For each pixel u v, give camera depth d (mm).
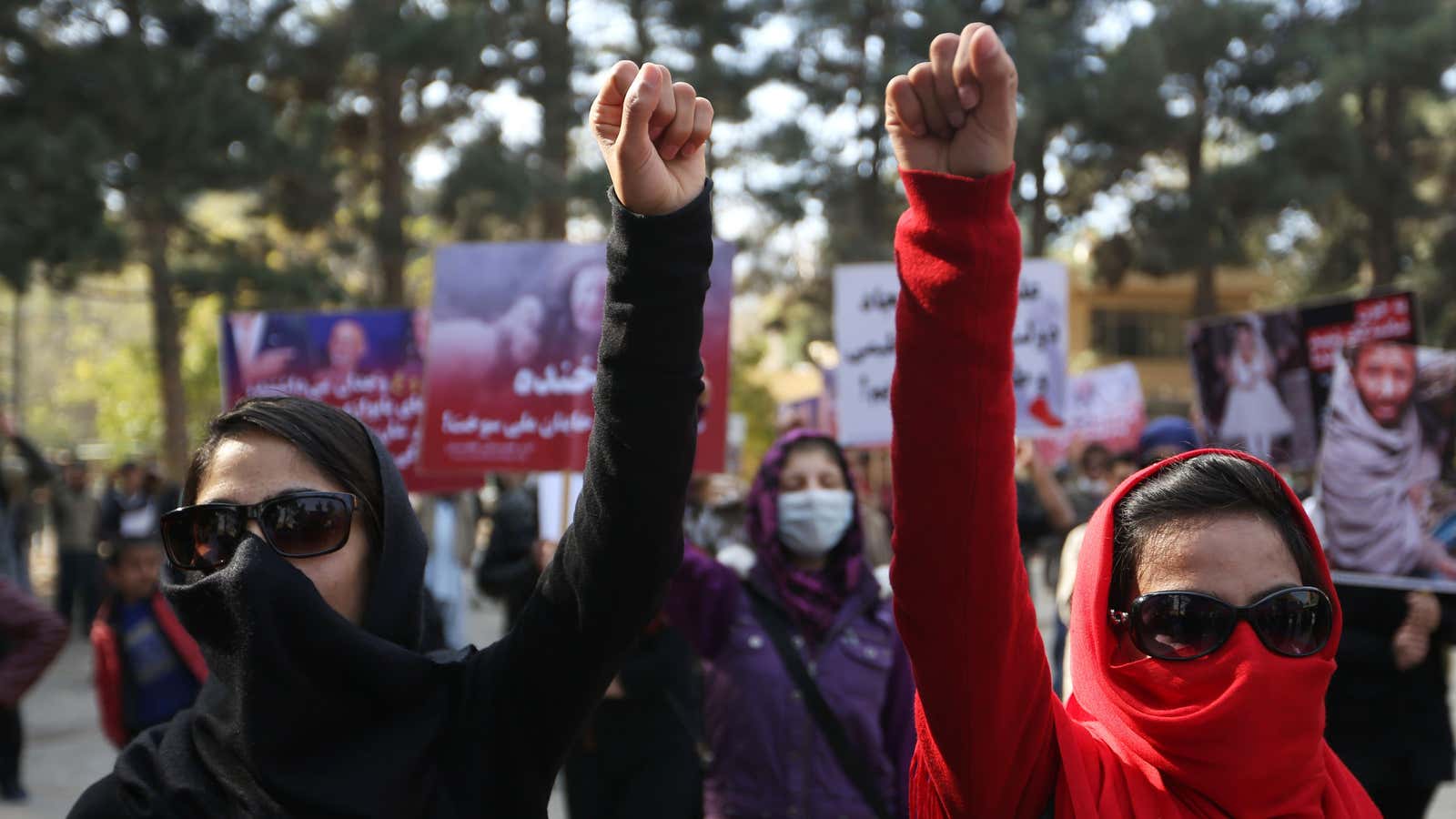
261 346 6273
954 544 1483
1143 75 25719
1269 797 1590
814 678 3211
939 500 1477
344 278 27219
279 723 1579
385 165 22812
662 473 1626
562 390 4883
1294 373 5449
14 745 6691
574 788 4246
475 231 24812
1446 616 4051
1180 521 1646
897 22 27328
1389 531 4141
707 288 1633
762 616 3312
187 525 1666
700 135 1587
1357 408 4242
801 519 3316
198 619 1624
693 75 24453
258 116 17531
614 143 1571
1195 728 1574
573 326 4910
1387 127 29172
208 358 26953
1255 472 1680
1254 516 1646
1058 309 5719
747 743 3193
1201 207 26828
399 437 6141
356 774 1578
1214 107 27672
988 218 1423
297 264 20312
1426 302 30406
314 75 21062
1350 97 29016
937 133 1441
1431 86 27172
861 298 5883
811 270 29609
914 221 1453
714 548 5547
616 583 1637
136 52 16625
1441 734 4121
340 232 23375
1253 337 5586
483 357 4949
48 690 10305
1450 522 4105
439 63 20672
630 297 1603
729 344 4492
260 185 18953
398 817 1582
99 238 16078
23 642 4301
